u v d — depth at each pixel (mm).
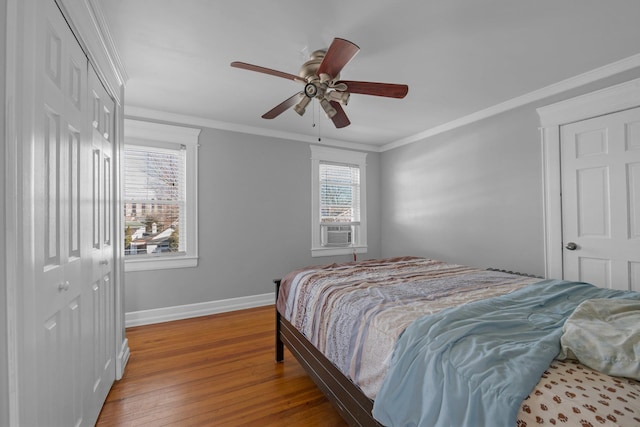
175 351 2426
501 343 983
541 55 2115
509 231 2932
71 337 1234
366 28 1808
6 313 792
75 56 1303
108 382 1818
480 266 3203
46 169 1019
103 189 1743
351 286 1741
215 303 3441
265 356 2346
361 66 2250
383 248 4590
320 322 1602
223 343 2586
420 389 933
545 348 924
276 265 3832
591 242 2387
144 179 3131
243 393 1848
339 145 4316
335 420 1603
